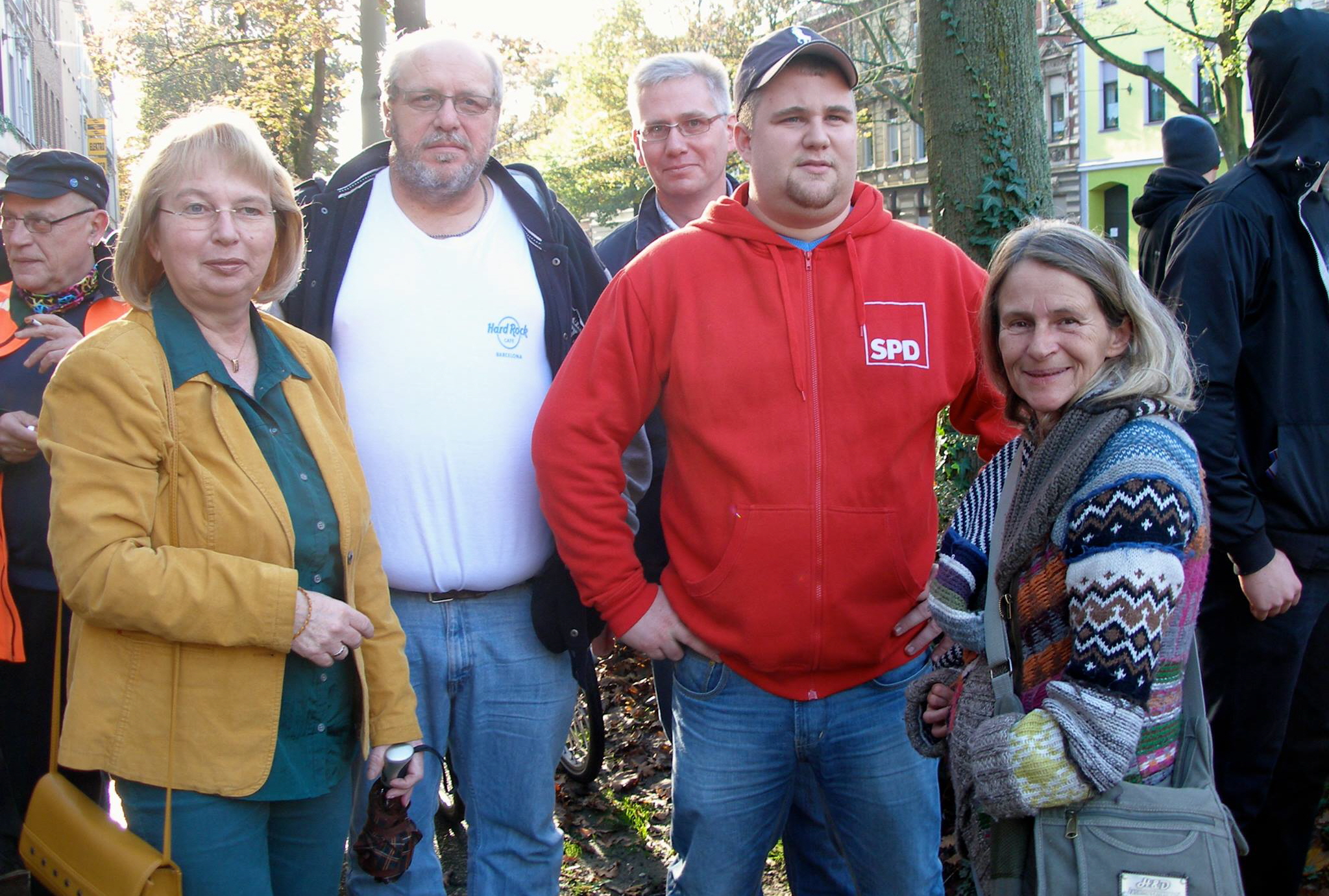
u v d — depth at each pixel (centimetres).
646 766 452
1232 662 280
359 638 214
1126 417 178
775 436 239
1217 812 172
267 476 211
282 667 209
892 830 254
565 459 251
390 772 228
